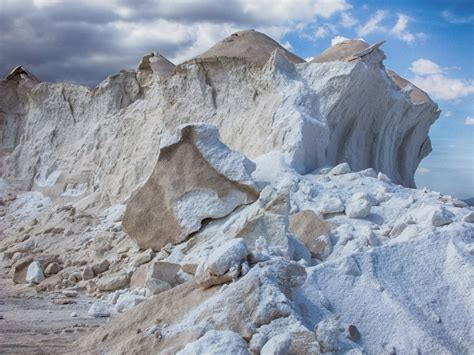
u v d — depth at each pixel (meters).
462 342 7.44
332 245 10.45
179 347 6.22
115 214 17.06
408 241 8.64
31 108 23.75
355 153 18.23
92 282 12.15
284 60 16.52
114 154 20.11
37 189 22.39
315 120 15.58
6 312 9.95
